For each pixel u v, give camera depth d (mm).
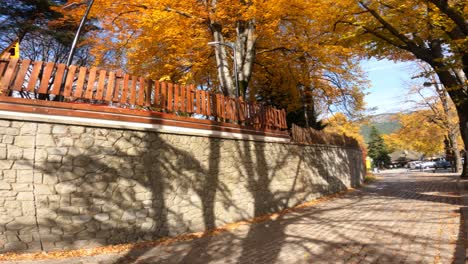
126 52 14516
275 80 19531
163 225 8172
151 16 11508
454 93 12797
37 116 6527
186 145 9102
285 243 7172
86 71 7348
